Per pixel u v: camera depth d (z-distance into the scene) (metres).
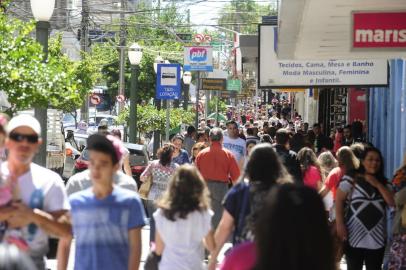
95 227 11.88
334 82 37.19
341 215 17.97
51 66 20.41
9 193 11.19
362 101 46.72
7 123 12.44
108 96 115.69
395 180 17.42
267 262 6.52
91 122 94.56
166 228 13.47
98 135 12.11
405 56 22.73
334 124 54.16
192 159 33.47
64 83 20.30
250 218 12.65
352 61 36.81
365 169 18.12
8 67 19.62
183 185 13.49
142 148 39.75
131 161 38.91
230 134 31.80
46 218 11.42
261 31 38.62
